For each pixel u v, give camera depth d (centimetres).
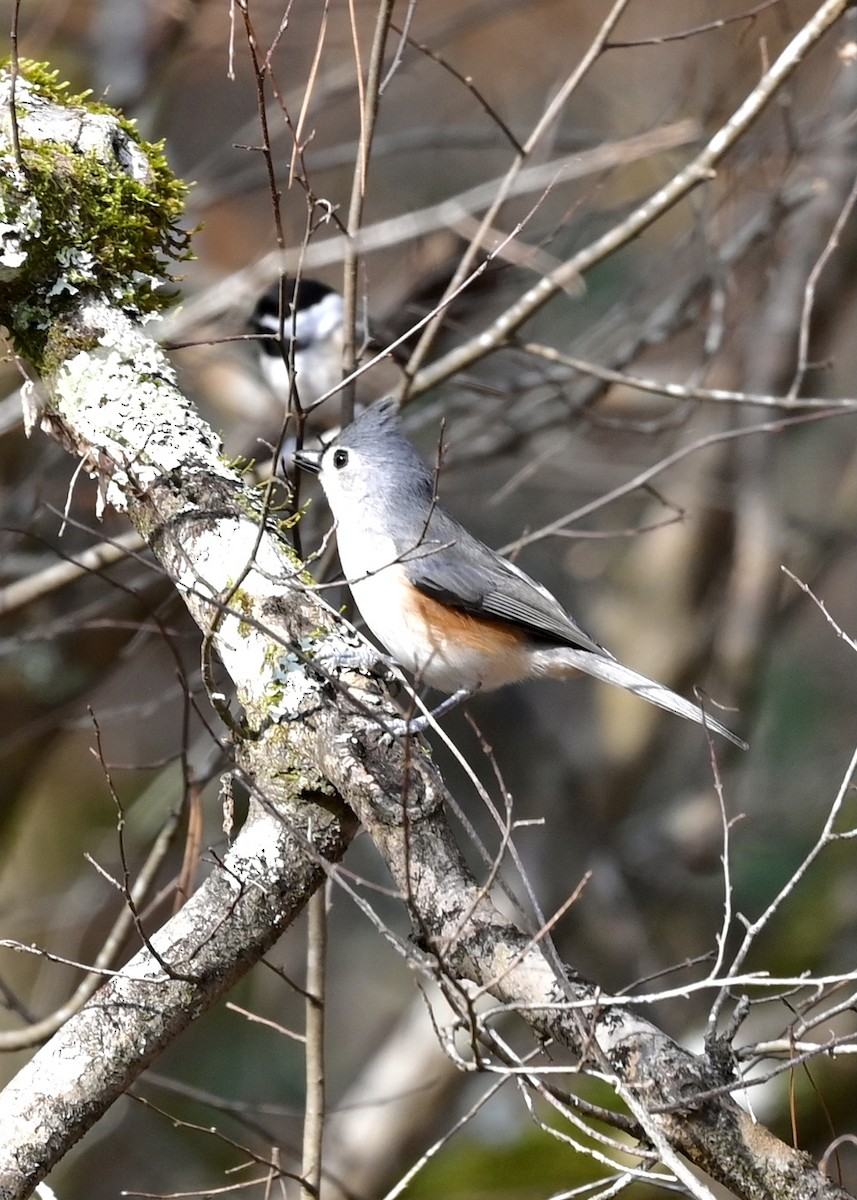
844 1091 1048
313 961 644
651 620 1466
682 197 809
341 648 579
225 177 1415
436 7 1558
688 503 1436
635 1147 498
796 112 1178
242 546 593
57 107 688
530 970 491
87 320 642
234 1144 594
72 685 1139
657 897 1388
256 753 566
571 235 1170
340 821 556
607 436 1360
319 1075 634
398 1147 1192
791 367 1345
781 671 1602
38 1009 1194
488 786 1432
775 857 1388
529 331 1457
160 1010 523
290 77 1397
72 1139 511
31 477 1069
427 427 1228
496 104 1298
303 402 1055
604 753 1461
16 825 1291
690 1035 1191
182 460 612
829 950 1279
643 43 794
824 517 1558
